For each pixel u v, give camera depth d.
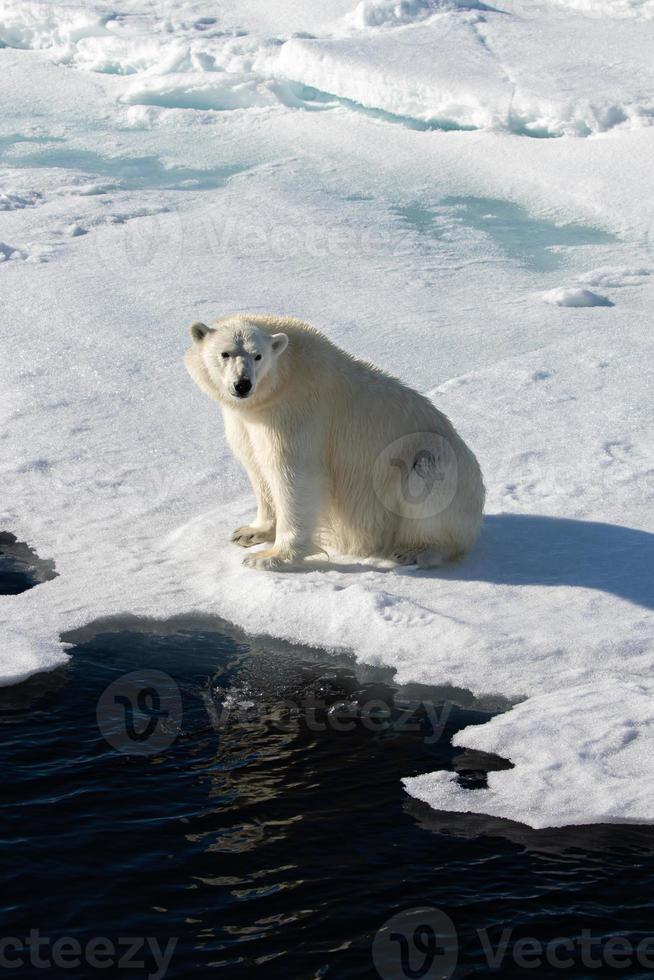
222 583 8.89
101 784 6.57
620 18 32.09
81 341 13.55
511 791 6.47
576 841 6.09
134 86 29.27
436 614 8.20
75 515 10.11
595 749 6.75
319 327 14.30
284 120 26.62
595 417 11.67
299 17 33.44
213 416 11.95
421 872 5.86
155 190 21.33
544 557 9.15
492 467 10.72
